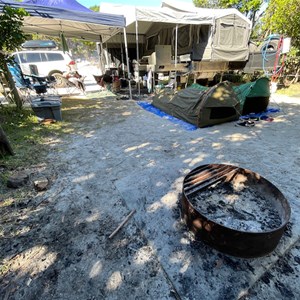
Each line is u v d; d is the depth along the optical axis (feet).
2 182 7.00
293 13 22.52
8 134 11.25
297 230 4.91
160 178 7.30
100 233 5.02
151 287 3.81
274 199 5.34
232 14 22.70
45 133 11.78
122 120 14.49
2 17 11.55
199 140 10.65
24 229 5.15
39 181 6.73
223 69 25.57
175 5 23.13
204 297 3.61
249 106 14.84
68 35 28.40
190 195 5.74
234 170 6.33
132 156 9.03
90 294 3.71
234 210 5.27
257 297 3.60
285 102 18.78
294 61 25.36
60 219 5.47
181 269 4.10
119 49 35.29
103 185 6.95
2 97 22.30
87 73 52.90
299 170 7.55
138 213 5.65
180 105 14.05
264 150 9.30
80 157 8.96
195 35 24.84
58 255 4.46
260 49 24.99
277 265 4.15
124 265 4.22
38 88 17.03
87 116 15.61
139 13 18.15
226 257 4.34
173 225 5.20
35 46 31.14
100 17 15.89
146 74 25.98
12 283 3.91
